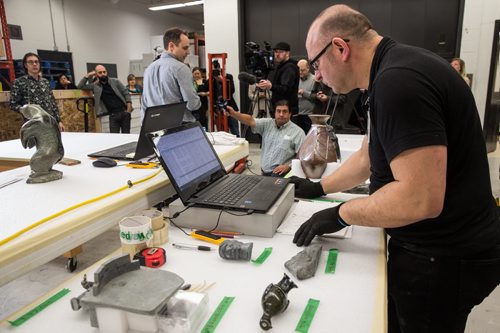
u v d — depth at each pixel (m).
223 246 0.97
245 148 2.18
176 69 2.88
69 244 0.98
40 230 0.92
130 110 5.75
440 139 0.75
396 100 0.76
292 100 3.97
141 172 1.49
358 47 0.94
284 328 0.69
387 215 0.83
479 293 0.97
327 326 0.69
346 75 0.99
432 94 0.77
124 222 1.00
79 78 7.88
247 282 0.85
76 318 0.73
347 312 0.73
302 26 5.75
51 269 2.33
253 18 5.95
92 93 5.40
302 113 4.09
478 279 0.96
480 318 1.85
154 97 3.00
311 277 0.87
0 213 1.02
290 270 0.88
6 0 6.42
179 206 1.17
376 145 0.95
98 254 2.50
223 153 1.88
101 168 1.56
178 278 0.70
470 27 4.88
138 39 9.47
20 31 6.71
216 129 4.90
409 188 0.77
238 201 1.14
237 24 5.86
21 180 1.36
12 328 0.71
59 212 1.03
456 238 0.93
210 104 4.78
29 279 2.22
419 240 0.97
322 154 1.66
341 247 1.03
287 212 1.27
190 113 3.02
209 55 4.68
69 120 5.10
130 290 0.66
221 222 1.13
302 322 0.70
